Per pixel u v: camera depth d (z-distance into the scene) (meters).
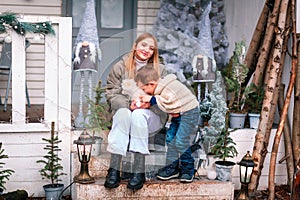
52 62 3.64
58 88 3.67
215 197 3.55
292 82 3.82
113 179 3.35
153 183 3.46
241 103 4.15
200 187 3.52
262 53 4.25
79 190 3.34
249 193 3.76
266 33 4.28
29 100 5.38
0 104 5.03
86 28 3.81
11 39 3.55
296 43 3.89
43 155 3.68
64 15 5.50
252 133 3.96
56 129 3.68
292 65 3.86
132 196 3.43
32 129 3.63
